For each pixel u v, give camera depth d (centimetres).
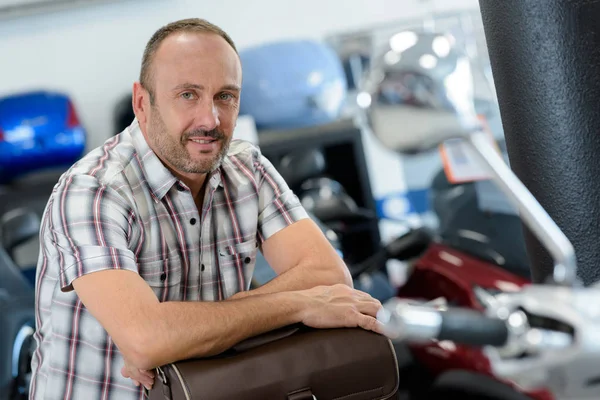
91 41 621
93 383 186
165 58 184
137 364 168
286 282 197
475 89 99
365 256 467
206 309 171
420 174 593
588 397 88
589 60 169
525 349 87
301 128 487
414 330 84
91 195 181
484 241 298
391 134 94
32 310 333
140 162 189
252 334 173
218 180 197
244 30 650
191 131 184
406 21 654
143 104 190
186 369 162
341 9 657
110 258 176
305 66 498
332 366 166
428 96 93
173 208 191
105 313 172
